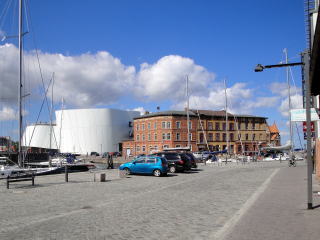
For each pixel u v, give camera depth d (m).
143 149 91.81
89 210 10.95
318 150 20.14
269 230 7.75
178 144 87.06
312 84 12.21
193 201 12.91
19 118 29.64
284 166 42.06
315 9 21.89
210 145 91.38
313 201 12.01
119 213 10.38
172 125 86.88
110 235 7.58
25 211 10.81
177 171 32.50
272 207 10.95
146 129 91.31
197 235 7.52
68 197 14.27
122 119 121.31
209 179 23.66
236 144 94.94
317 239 6.89
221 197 13.95
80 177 25.83
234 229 7.96
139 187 18.50
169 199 13.54
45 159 41.59
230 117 95.19
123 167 28.62
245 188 17.30
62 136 116.44
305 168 35.09
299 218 9.04
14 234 7.70
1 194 15.30
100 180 22.25
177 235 7.55
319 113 19.34
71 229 8.19
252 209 10.69
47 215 10.09
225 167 42.16
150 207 11.52
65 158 51.00
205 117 91.75
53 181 22.34
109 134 117.19
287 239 6.94
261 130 100.06
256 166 43.97
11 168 29.47
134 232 7.86
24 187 18.48
